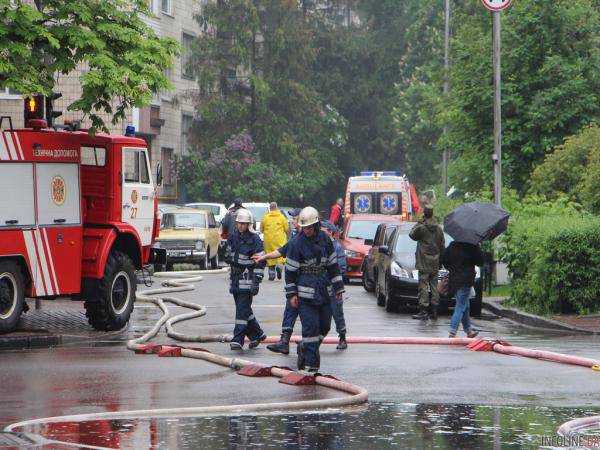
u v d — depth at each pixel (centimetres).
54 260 2622
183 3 8131
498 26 3788
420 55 9644
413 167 9719
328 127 9581
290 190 8519
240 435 1315
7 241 2502
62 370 1953
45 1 2798
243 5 8469
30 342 2408
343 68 10425
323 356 2181
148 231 2958
